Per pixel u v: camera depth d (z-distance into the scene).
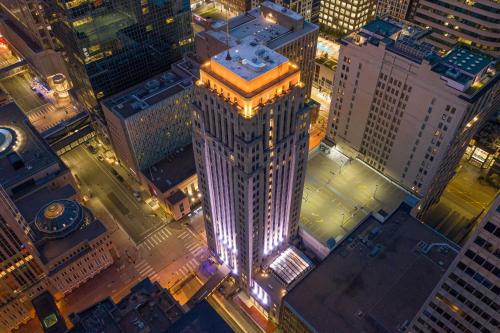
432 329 92.75
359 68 159.88
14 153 187.88
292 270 156.00
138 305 140.75
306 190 174.75
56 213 164.12
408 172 168.50
